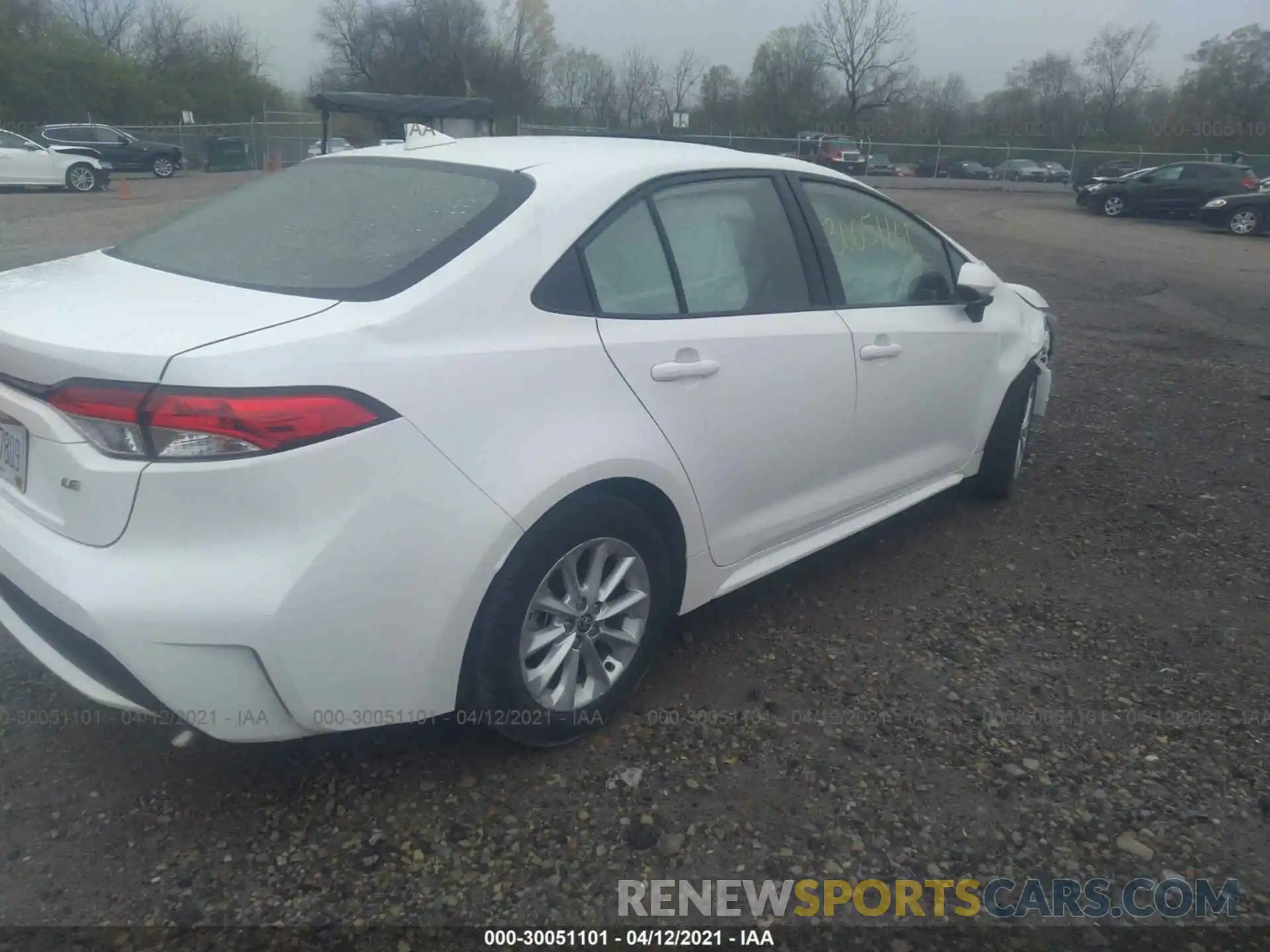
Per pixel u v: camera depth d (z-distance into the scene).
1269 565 4.48
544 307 2.79
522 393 2.68
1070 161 44.62
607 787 2.87
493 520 2.59
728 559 3.46
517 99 45.97
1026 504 5.15
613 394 2.90
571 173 3.07
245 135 42.47
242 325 2.41
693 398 3.12
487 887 2.51
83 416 2.34
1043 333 5.29
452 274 2.66
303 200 3.25
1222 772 3.03
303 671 2.39
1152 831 2.78
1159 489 5.42
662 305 3.13
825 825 2.76
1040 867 2.64
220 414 2.25
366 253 2.78
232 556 2.31
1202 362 8.66
